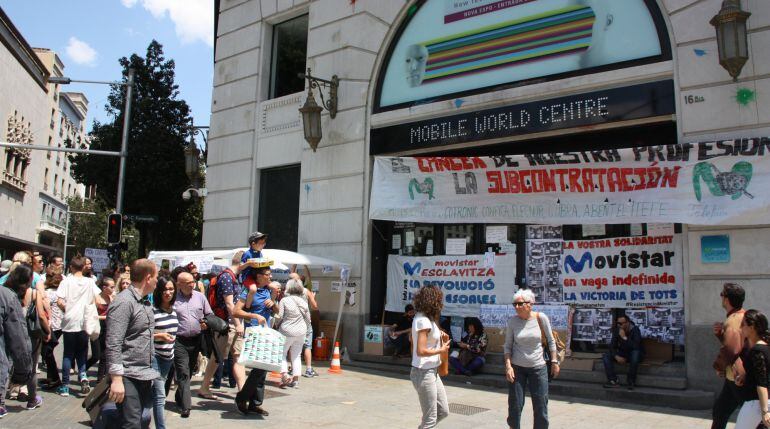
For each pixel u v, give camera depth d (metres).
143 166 23.11
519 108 10.20
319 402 7.88
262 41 14.52
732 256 8.06
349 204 12.13
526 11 10.42
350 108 12.42
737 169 8.05
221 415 6.93
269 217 13.87
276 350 6.86
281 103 13.84
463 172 10.39
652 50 9.08
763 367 4.70
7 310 6.24
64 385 7.75
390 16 12.12
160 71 25.31
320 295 12.35
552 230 10.14
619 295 9.35
